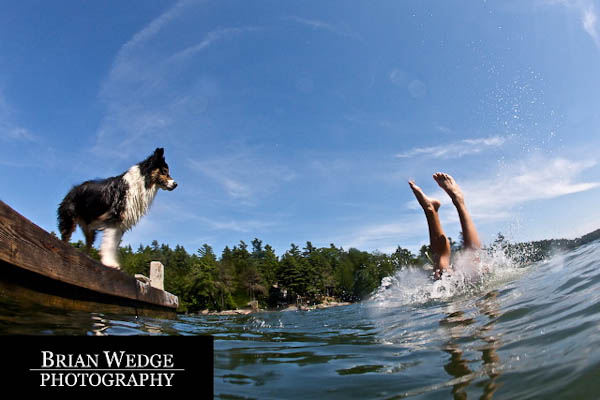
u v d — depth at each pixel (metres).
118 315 3.88
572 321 1.70
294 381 1.62
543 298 2.44
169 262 82.25
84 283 3.29
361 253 68.62
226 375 1.79
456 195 4.29
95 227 5.46
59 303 3.01
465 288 4.09
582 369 1.12
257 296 69.44
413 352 1.90
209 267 64.88
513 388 1.14
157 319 4.66
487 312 2.53
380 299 5.98
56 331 2.22
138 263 61.09
